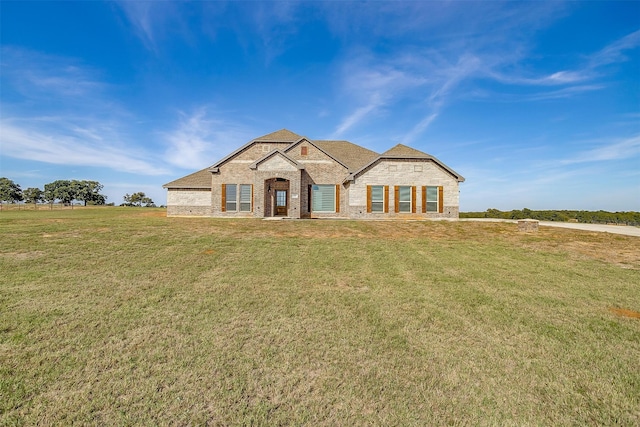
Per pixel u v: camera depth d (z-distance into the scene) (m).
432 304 5.66
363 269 8.09
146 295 5.73
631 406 3.00
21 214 26.05
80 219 18.22
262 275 7.28
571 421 2.81
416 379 3.38
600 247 11.50
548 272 8.07
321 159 24.47
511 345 4.17
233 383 3.23
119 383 3.17
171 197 25.92
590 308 5.55
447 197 23.16
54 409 2.79
